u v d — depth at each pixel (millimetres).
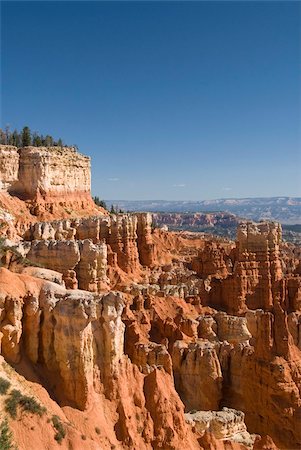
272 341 66875
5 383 43469
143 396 51438
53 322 48500
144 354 65750
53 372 48344
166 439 49750
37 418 42938
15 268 61875
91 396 48125
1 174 99562
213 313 88625
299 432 63562
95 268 77500
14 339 46969
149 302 83375
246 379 68562
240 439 57031
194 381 69188
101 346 49812
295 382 65688
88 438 44406
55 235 91750
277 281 97438
